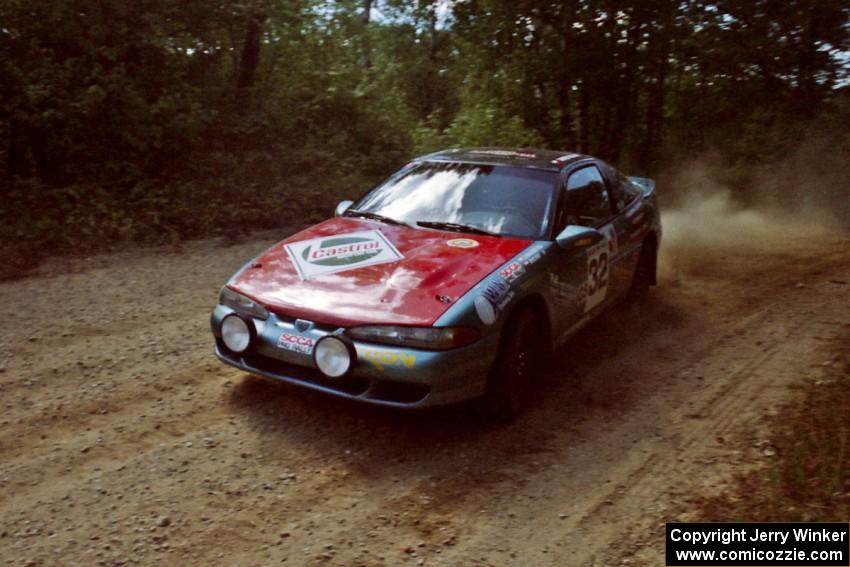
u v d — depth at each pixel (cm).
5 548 313
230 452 399
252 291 440
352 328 401
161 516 340
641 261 691
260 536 329
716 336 625
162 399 459
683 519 352
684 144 1575
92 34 955
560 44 1388
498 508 359
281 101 1299
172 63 1069
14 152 920
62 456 388
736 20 1488
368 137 1391
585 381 520
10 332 558
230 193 1015
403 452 407
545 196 525
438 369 393
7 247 757
